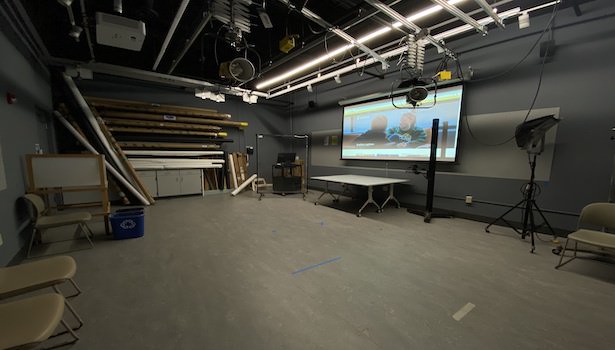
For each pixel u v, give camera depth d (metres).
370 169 5.61
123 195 4.88
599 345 1.43
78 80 4.96
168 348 1.39
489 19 2.99
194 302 1.82
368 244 2.97
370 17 3.05
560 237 3.20
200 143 6.45
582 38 2.97
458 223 3.86
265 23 2.88
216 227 3.59
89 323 1.58
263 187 7.22
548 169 3.29
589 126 2.98
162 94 5.95
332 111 6.51
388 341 1.46
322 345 1.42
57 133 4.64
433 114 4.40
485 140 3.84
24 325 1.03
